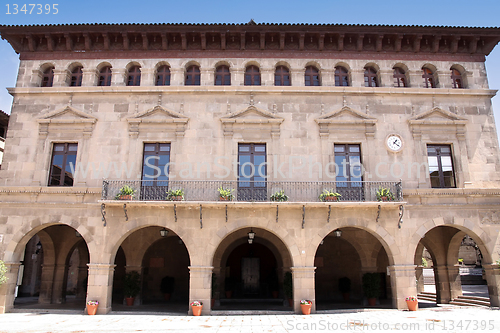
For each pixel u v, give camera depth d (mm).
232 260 21562
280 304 18078
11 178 16031
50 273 19281
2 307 14773
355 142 16594
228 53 17656
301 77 17422
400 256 15266
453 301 18312
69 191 15570
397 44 17641
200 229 15188
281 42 17406
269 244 20172
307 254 15055
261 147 16562
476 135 16875
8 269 15062
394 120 16891
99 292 14727
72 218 15430
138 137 16469
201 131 16531
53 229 19469
